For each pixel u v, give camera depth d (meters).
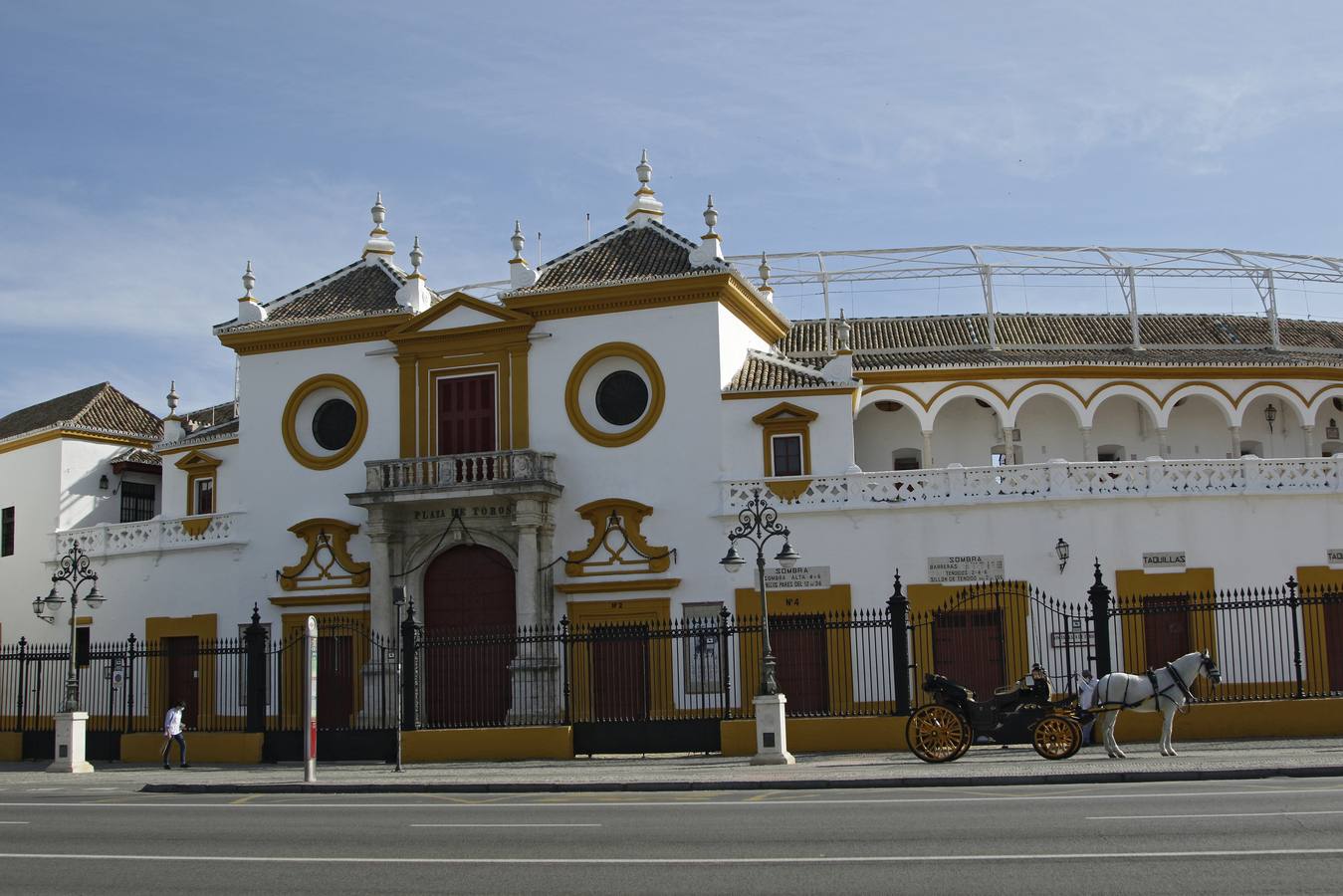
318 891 12.27
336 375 41.84
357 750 31.47
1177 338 48.72
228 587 41.78
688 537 38.09
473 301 40.28
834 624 29.58
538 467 38.47
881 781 21.17
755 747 29.17
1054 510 36.38
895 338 47.94
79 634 44.19
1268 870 11.75
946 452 46.59
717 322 39.00
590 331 39.88
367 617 39.91
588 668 37.28
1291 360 46.50
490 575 39.53
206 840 15.82
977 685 36.00
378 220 45.53
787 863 12.82
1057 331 48.38
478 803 19.80
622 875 12.52
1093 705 24.58
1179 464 36.59
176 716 32.28
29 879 13.26
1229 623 36.06
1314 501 36.62
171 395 46.16
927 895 11.20
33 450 48.88
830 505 37.12
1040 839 13.73
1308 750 24.69
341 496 41.12
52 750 35.47
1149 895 10.94
